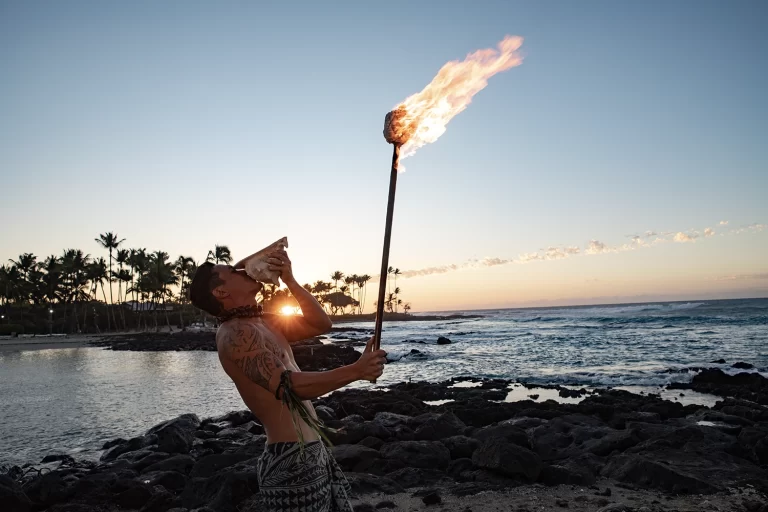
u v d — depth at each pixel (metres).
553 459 7.84
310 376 2.38
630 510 5.33
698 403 14.41
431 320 146.50
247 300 2.63
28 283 82.12
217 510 5.79
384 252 2.42
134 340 59.09
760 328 42.00
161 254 86.38
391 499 6.10
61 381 23.33
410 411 13.01
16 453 10.81
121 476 7.89
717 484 6.21
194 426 11.64
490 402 13.85
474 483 6.43
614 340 36.78
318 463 2.57
